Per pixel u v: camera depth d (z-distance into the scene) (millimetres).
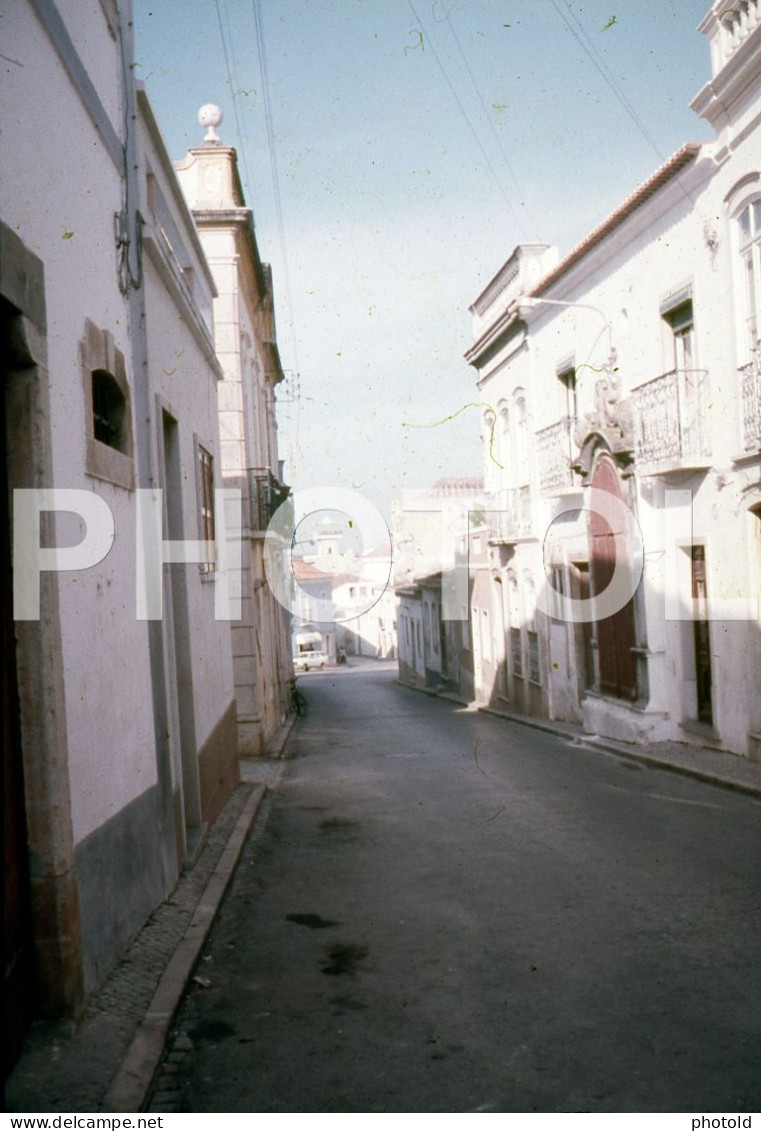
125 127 6895
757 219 11859
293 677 28953
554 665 20625
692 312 13797
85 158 5707
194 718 8859
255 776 13953
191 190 17000
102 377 6102
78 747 4848
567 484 18812
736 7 11711
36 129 4719
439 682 36188
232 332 16891
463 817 10148
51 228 4906
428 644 38281
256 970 5695
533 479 21328
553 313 19469
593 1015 4816
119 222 6547
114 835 5457
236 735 12617
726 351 12633
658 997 5016
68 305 5152
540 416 20750
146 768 6430
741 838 8750
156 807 6652
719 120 12352
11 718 4277
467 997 5137
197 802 8789
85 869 4859
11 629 4332
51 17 5000
